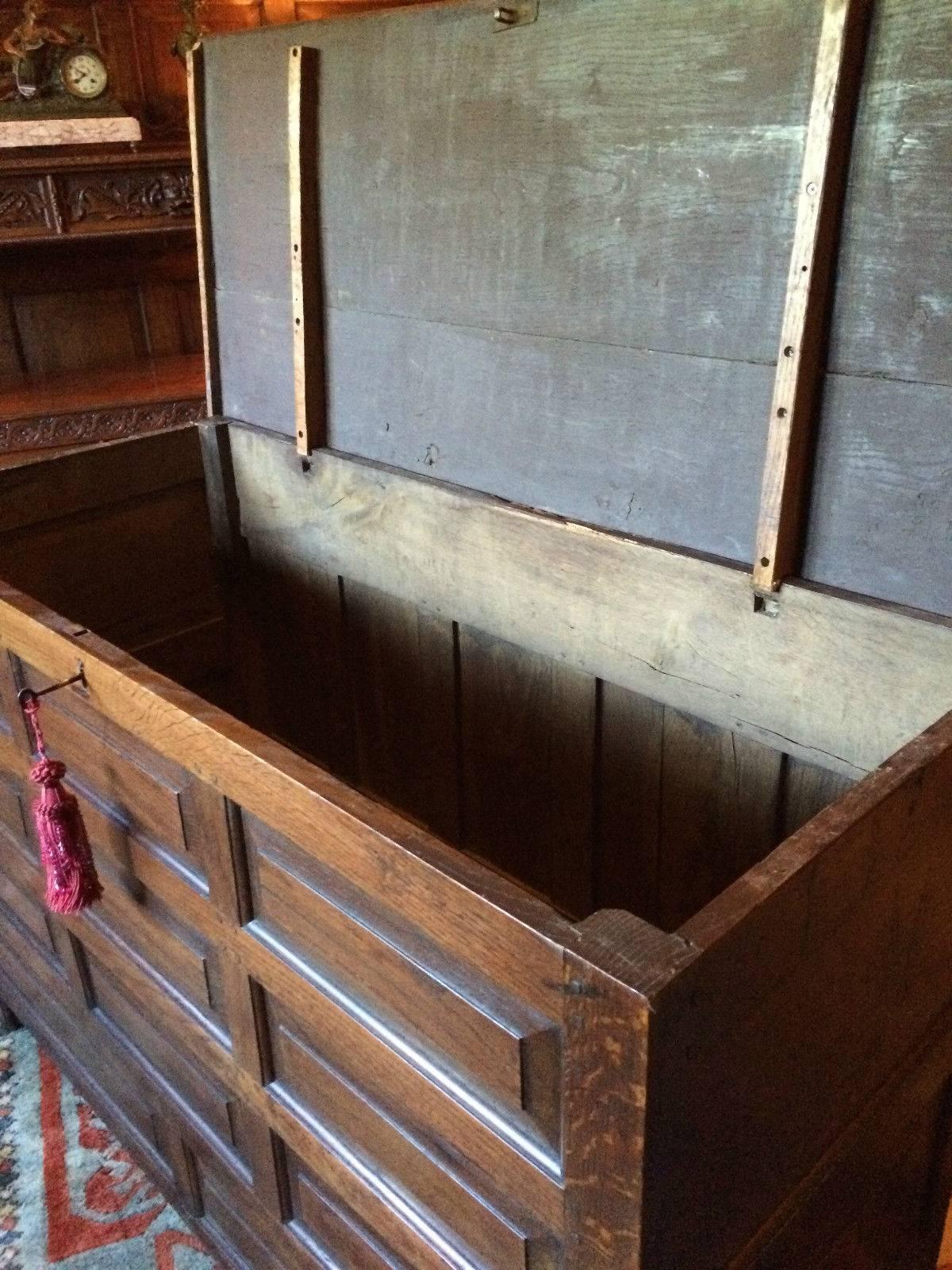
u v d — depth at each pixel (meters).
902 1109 0.97
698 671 1.20
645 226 1.09
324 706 1.82
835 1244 0.96
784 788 1.20
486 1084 0.75
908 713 1.02
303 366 1.52
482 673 1.51
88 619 1.64
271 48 1.41
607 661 1.30
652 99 1.04
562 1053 0.65
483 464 1.36
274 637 1.84
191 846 0.99
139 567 1.70
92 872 1.10
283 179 1.46
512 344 1.27
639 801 1.38
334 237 1.44
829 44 0.88
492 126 1.19
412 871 0.72
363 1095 0.91
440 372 1.37
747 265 1.02
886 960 0.83
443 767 1.66
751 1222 0.79
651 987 0.57
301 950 0.91
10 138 2.53
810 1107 0.81
